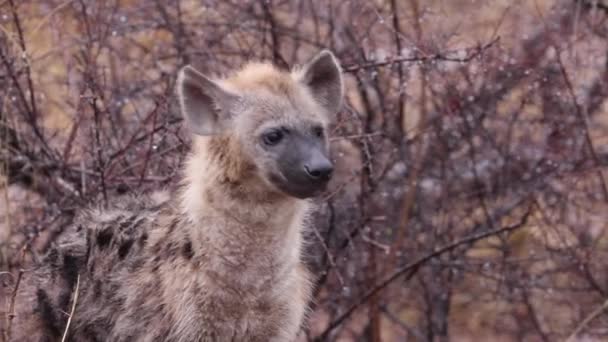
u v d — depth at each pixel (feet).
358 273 42.45
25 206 38.47
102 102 38.75
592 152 43.62
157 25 42.34
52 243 33.83
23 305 31.19
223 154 28.96
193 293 28.68
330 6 42.39
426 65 40.22
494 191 44.96
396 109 42.83
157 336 29.01
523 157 45.16
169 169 36.45
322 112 31.14
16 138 38.24
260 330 29.48
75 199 37.24
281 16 48.98
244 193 28.73
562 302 45.75
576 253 43.75
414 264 39.70
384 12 44.32
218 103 29.30
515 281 44.88
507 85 44.04
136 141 36.91
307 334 40.09
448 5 46.88
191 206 29.07
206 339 29.01
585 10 46.32
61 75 42.68
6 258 35.35
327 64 31.01
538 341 47.09
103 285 29.89
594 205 45.60
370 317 42.86
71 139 37.58
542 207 45.85
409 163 43.04
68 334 30.42
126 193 35.70
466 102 43.14
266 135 28.73
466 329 50.96
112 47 41.63
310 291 31.63
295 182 28.35
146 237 29.73
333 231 40.78
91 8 40.83
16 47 37.99
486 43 42.75
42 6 43.16
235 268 28.84
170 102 38.99
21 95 37.78
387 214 44.16
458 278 45.96
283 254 29.30
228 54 41.63
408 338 47.78
